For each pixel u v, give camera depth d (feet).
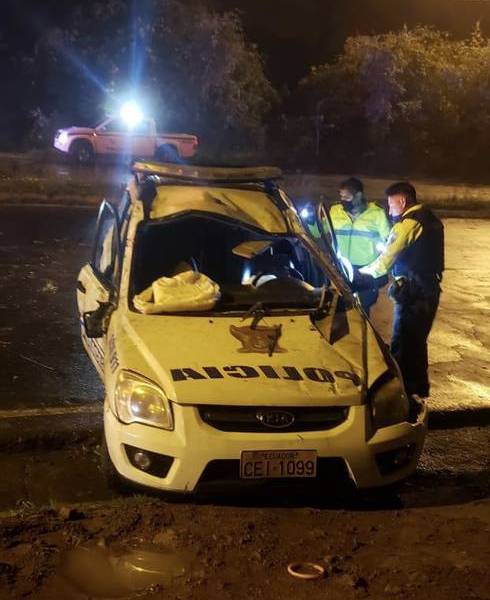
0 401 20.84
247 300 18.11
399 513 16.16
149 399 14.97
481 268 42.73
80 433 19.19
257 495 15.08
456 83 116.98
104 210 22.24
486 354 27.22
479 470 19.06
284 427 14.82
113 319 17.63
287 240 20.76
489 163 114.21
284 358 15.96
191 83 111.14
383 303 33.76
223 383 15.02
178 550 13.98
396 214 21.89
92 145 86.17
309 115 120.47
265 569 13.53
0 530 14.37
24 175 69.97
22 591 12.57
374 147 115.24
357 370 15.93
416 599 12.77
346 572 13.51
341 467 15.06
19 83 110.11
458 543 14.87
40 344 25.46
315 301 18.34
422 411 16.60
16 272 34.96
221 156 105.60
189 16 113.91
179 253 20.20
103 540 14.11
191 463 14.51
